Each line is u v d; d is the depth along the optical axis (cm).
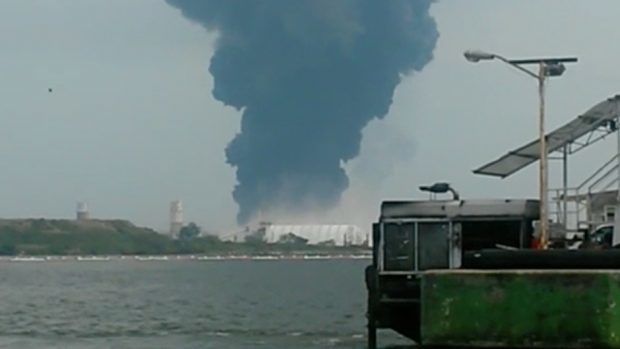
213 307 12288
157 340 7975
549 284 4844
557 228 6122
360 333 8256
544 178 5853
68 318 10550
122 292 16700
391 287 5922
